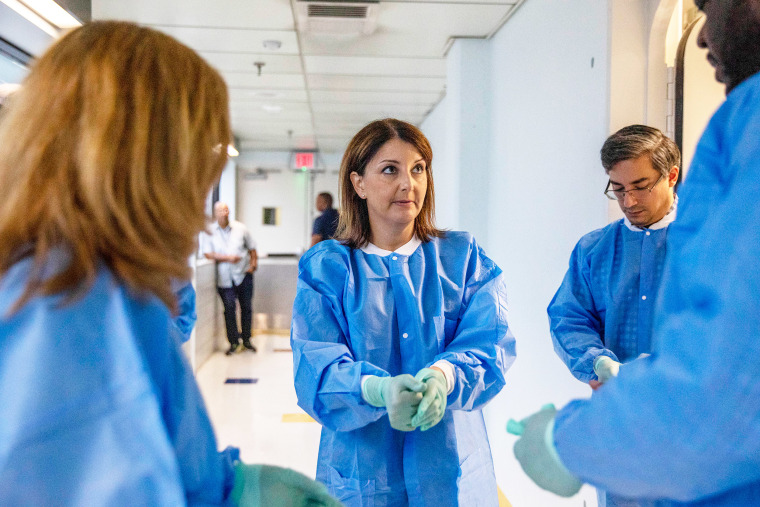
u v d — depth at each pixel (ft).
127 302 1.62
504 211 9.92
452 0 9.11
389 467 3.57
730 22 1.80
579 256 5.06
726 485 1.57
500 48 10.36
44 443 1.38
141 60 1.72
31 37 4.75
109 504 1.40
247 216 31.94
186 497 1.79
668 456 1.52
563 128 7.30
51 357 1.44
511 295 9.38
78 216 1.56
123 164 1.63
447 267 3.95
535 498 7.85
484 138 11.11
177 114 1.75
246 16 10.33
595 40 6.37
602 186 6.16
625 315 4.63
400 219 3.73
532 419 2.21
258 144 28.45
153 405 1.53
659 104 6.04
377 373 3.32
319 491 2.35
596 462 1.72
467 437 3.76
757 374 1.39
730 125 1.70
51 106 1.62
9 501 1.36
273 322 23.07
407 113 19.70
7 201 1.57
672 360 1.54
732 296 1.44
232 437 11.34
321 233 20.66
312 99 17.70
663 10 5.82
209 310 18.37
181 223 1.73
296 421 12.29
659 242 4.49
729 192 1.60
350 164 3.91
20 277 1.51
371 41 11.56
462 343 3.65
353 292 3.72
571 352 4.68
